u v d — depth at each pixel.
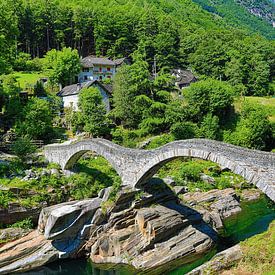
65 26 108.06
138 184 37.50
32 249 34.69
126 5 146.00
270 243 25.98
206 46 108.06
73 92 68.88
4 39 57.97
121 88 67.56
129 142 61.50
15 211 38.19
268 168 25.47
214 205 45.25
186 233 36.34
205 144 29.91
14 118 57.56
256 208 47.50
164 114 67.81
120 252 34.38
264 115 70.56
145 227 35.28
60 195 42.53
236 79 97.88
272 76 111.44
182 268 31.83
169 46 106.88
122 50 108.31
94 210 36.31
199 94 69.81
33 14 102.25
